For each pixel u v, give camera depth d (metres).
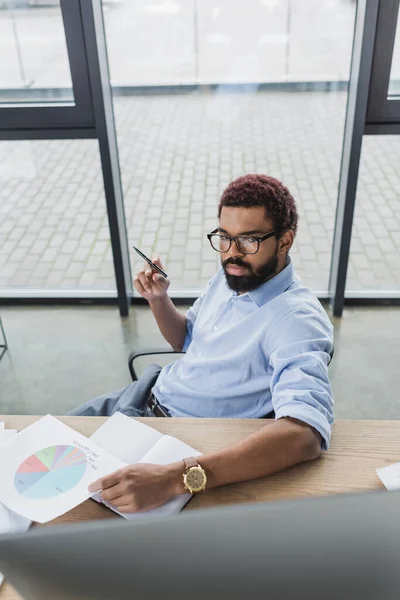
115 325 3.16
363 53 2.45
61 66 2.62
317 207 3.18
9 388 2.75
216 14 2.71
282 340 1.33
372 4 2.36
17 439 1.27
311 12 2.70
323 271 3.29
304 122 2.99
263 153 3.13
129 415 1.54
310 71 2.84
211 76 2.88
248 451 1.16
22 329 3.16
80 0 2.43
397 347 2.94
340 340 2.99
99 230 3.30
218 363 1.45
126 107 2.90
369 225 3.19
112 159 2.83
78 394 2.69
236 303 1.46
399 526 0.42
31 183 3.18
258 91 2.93
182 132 3.05
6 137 2.79
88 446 1.25
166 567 0.43
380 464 1.21
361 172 3.00
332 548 0.42
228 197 1.33
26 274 3.39
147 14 2.68
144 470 1.12
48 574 0.45
